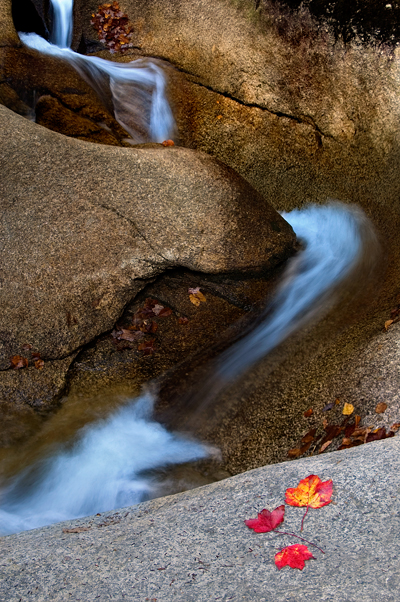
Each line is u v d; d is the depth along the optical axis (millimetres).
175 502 2076
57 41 6273
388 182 4578
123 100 5973
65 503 3020
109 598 1482
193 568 1569
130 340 3832
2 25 5348
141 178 4129
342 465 1934
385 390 2785
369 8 4656
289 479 1924
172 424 3414
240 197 4430
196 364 3727
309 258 4594
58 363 3572
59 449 3232
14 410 3387
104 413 3443
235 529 1721
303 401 3188
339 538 1603
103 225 3885
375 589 1394
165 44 5902
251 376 3568
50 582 1574
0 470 3117
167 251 3992
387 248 4277
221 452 3213
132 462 3188
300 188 5285
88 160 4055
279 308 4164
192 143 5781
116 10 6148
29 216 3746
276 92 5352
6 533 2775
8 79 5266
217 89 5656
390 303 3627
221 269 4145
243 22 5449
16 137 3943
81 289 3703
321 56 5039
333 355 3412
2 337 3502
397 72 4547
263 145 5488
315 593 1409
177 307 4078
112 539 1801
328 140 5102
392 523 1624
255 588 1458
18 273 3615
